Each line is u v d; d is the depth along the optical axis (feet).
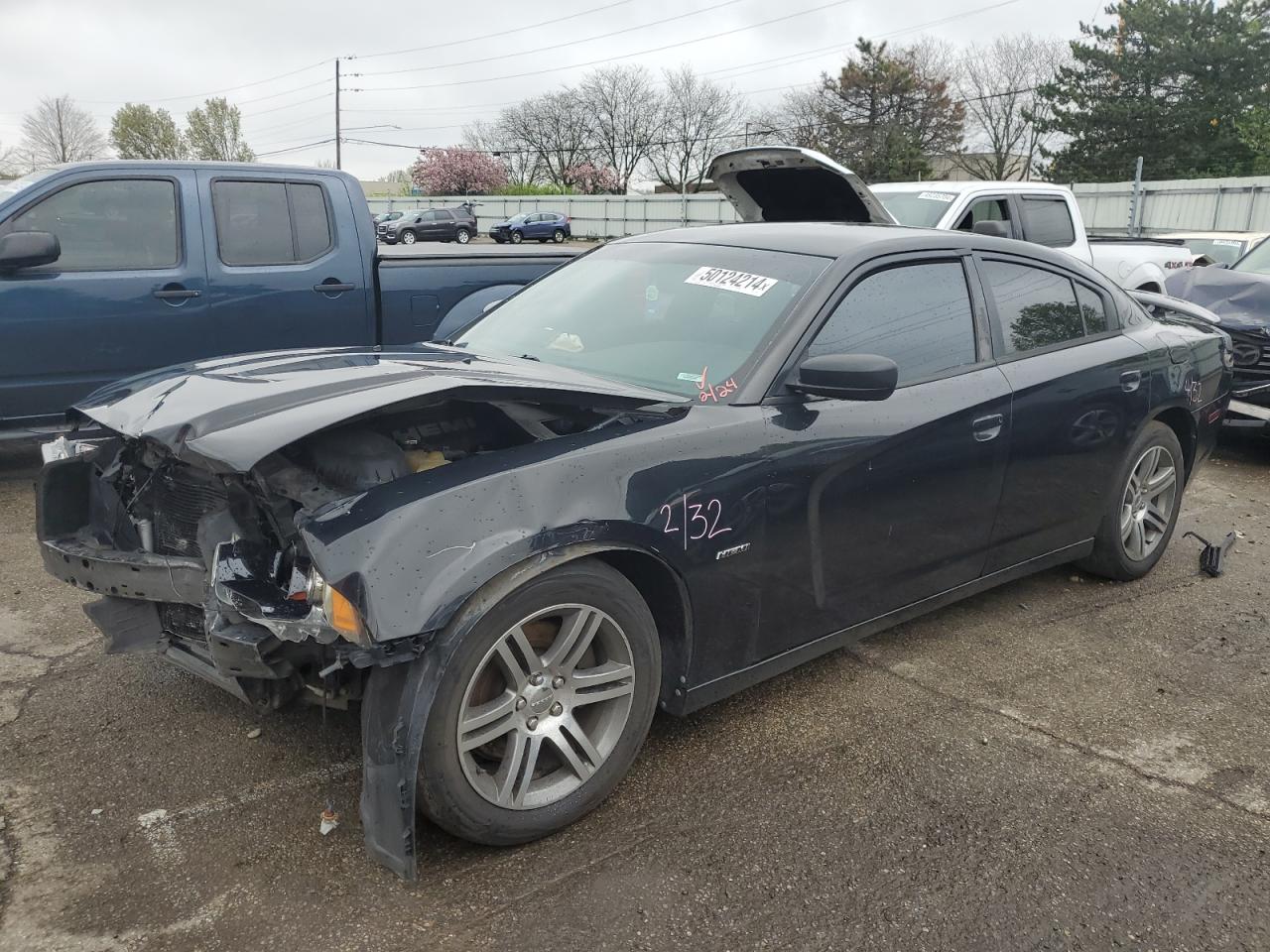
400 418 9.64
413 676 7.42
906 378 10.96
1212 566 15.71
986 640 13.03
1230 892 8.08
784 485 9.55
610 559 8.63
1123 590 14.98
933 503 11.15
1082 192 104.01
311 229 20.54
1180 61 136.87
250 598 7.92
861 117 187.73
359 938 7.23
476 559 7.48
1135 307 15.01
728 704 11.05
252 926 7.32
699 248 12.14
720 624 9.44
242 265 19.72
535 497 7.94
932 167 187.73
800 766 9.78
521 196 197.67
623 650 8.65
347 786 9.14
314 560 7.32
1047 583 15.19
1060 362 12.78
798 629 10.26
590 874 8.04
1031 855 8.48
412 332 21.81
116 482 9.93
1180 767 10.04
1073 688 11.71
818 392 9.44
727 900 7.78
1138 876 8.25
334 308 20.77
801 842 8.55
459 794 7.75
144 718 10.32
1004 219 29.14
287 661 8.05
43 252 17.34
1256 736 10.73
